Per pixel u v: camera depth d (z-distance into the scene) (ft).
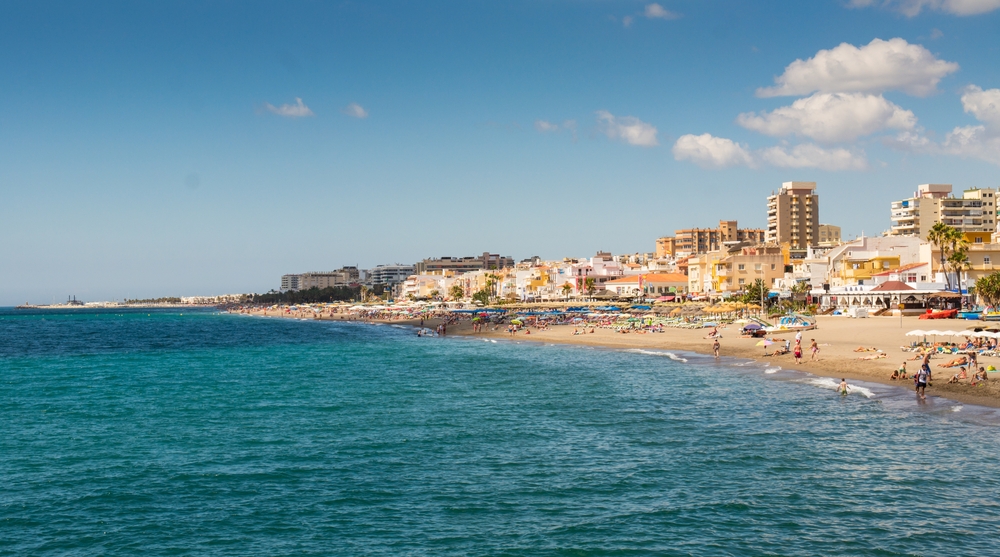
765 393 157.17
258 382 200.95
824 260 464.65
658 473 97.81
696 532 77.20
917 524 77.77
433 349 319.68
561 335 366.84
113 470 103.60
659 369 208.85
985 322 279.28
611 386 175.63
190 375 223.71
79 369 250.37
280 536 78.59
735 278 525.75
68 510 87.20
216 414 146.72
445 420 136.15
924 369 144.87
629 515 82.53
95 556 74.23
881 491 88.02
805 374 184.14
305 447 115.75
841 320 331.57
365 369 232.73
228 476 100.01
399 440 119.65
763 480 93.66
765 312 406.41
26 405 162.40
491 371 217.77
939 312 319.06
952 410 128.57
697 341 287.69
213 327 640.58
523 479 96.63
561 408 146.72
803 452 106.01
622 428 125.70
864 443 109.40
